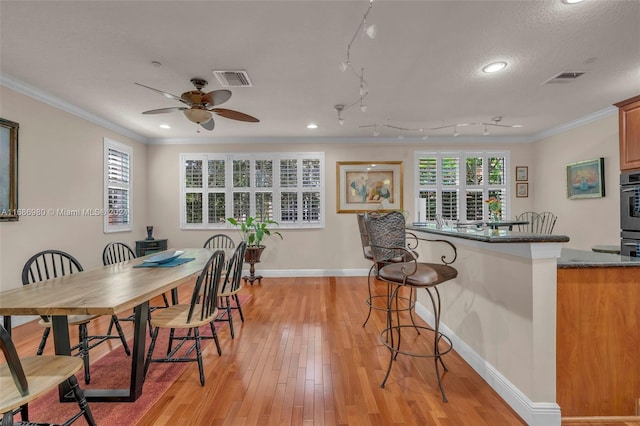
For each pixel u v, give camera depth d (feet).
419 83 9.86
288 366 7.25
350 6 6.12
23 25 6.70
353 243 17.43
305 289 14.44
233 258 8.77
